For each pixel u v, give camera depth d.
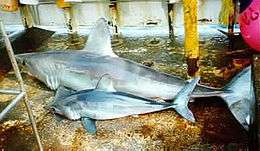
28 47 5.00
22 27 5.59
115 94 3.36
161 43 4.80
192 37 3.43
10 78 4.24
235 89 3.33
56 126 3.36
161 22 5.16
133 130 3.22
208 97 3.53
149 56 4.50
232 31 4.68
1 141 3.24
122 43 4.91
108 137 3.17
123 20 5.25
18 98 2.61
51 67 3.80
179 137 3.09
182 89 3.36
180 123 3.25
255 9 3.24
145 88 3.52
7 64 4.54
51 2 5.31
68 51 3.92
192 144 2.99
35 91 3.95
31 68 3.95
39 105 3.70
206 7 4.93
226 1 4.59
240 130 3.09
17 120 3.50
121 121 3.35
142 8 5.10
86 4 5.20
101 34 3.80
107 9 5.19
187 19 3.35
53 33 5.39
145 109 3.32
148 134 3.16
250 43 3.45
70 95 3.46
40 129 3.34
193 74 3.62
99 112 3.30
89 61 3.72
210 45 4.59
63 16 5.43
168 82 3.49
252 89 2.32
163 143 3.04
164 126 3.23
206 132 3.11
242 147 2.89
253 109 2.25
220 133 3.08
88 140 3.15
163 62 4.32
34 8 5.44
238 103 3.19
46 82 3.89
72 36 5.25
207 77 3.90
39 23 5.58
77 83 3.70
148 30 5.20
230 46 4.51
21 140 3.23
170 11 4.92
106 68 3.63
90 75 3.64
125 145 3.06
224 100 3.29
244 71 3.45
